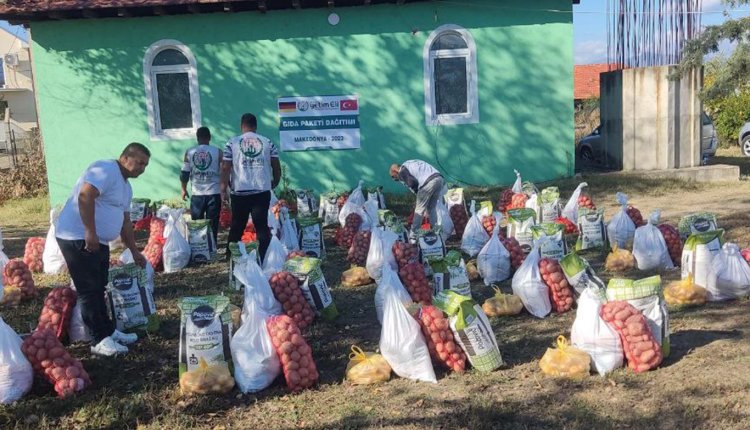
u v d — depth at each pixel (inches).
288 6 518.0
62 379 175.2
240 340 177.0
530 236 301.9
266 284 215.8
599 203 459.8
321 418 159.2
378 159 541.6
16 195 632.4
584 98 1304.1
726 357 180.5
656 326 179.5
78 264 196.9
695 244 234.8
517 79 535.8
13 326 235.5
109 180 193.8
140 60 522.3
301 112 534.9
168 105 534.0
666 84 546.3
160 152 530.9
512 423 152.0
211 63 527.2
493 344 181.6
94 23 517.3
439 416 156.4
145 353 205.6
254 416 161.8
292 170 540.4
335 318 232.7
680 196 477.4
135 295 220.2
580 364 172.4
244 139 293.0
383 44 530.0
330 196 437.1
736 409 151.9
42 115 525.0
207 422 159.6
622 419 150.2
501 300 227.6
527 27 530.3
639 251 277.0
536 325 216.5
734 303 226.8
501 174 546.0
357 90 534.6
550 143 544.1
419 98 535.8
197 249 330.3
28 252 332.2
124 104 526.3
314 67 531.5
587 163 646.5
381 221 319.9
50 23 515.2
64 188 532.1
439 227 290.0
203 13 520.1
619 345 175.9
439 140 540.4
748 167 649.0
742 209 403.5
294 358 174.6
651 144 558.9
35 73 520.1
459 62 537.3
